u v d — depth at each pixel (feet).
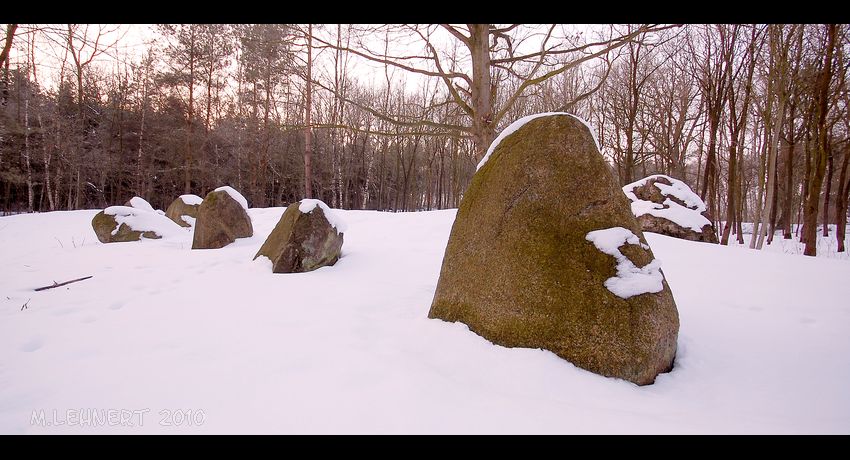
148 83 75.25
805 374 8.31
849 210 79.36
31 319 11.52
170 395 6.93
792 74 35.88
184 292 14.65
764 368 8.57
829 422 6.38
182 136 72.84
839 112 45.03
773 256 18.30
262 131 70.13
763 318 11.52
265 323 10.89
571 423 6.04
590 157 9.36
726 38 41.57
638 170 89.04
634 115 51.52
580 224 8.91
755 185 81.97
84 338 9.92
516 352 8.36
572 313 8.24
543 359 8.00
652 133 63.16
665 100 61.93
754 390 7.63
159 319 11.43
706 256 18.51
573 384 7.36
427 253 21.27
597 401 6.93
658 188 27.91
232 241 26.25
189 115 69.92
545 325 8.41
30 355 8.89
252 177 78.48
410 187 110.01
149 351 9.00
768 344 9.78
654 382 7.84
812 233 31.99
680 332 10.40
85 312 12.22
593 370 7.84
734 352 9.36
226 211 26.45
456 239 10.64
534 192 9.39
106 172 78.18
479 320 9.32
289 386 7.13
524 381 7.41
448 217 31.35
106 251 24.07
